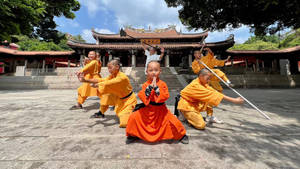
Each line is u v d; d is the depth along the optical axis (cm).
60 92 938
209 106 262
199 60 329
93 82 210
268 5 596
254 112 335
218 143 165
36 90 1155
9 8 837
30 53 2230
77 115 302
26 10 939
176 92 916
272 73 1778
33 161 124
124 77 220
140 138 169
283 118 277
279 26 889
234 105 434
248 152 142
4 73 2206
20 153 138
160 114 172
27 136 183
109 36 2439
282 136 186
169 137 167
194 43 2478
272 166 117
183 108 227
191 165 119
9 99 560
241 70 1772
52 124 236
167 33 2667
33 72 1667
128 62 2678
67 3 1567
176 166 117
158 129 168
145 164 121
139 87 1174
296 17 720
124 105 228
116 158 130
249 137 183
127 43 2523
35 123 242
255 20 830
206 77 210
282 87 1556
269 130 209
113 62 228
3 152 140
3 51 2091
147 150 147
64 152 141
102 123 244
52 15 1670
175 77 1339
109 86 208
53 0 1477
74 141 168
